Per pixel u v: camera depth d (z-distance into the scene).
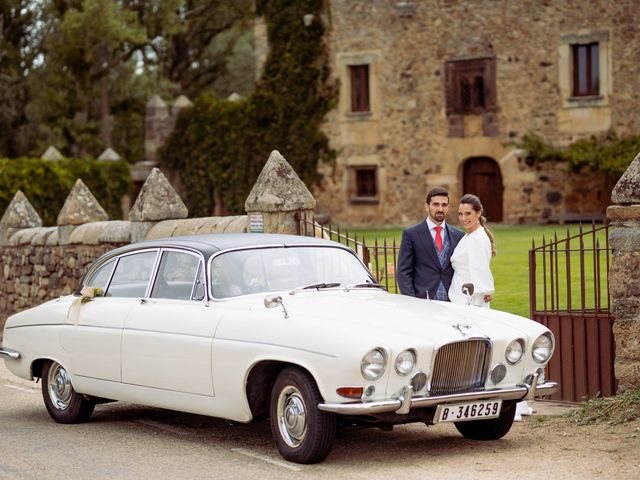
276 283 8.45
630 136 29.47
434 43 32.00
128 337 8.75
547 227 29.30
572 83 30.27
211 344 7.98
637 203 9.06
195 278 8.49
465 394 7.42
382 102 32.91
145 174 37.00
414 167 32.56
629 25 29.34
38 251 16.14
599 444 7.78
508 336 7.67
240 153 35.31
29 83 41.31
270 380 7.84
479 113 31.45
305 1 33.78
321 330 7.31
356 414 7.12
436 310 8.03
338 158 33.69
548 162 30.64
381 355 7.10
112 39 39.00
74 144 43.47
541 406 9.60
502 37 31.02
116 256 9.49
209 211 36.38
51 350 9.64
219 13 47.75
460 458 7.58
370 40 32.94
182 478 7.16
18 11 41.47
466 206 9.13
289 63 34.09
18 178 27.95
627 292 9.09
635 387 9.08
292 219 11.45
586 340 9.69
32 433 9.16
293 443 7.53
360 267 8.99
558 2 30.20
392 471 7.18
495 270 17.61
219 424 9.34
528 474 6.97
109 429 9.26
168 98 45.72
